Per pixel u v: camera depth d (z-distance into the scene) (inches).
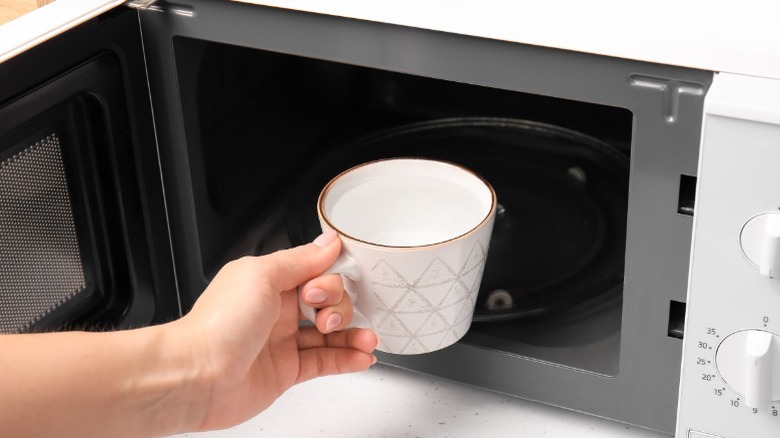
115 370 23.0
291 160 36.3
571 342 28.7
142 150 29.3
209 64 30.0
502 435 28.1
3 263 26.9
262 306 24.6
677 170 23.6
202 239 31.3
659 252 24.7
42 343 22.6
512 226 34.5
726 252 22.9
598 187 36.3
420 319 27.1
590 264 32.3
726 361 24.2
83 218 29.3
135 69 28.3
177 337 24.1
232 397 25.5
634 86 23.3
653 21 23.0
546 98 39.2
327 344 28.1
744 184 22.0
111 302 30.9
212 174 31.3
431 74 25.5
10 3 28.2
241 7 26.6
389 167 29.1
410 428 28.3
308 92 37.1
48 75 25.9
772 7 23.3
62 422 22.4
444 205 29.2
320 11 25.6
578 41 23.2
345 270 26.3
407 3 24.6
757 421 24.6
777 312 23.0
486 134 39.6
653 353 26.1
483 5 24.2
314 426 28.5
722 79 22.0
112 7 26.9
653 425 27.2
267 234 33.6
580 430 28.3
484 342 28.9
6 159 26.2
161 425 24.5
